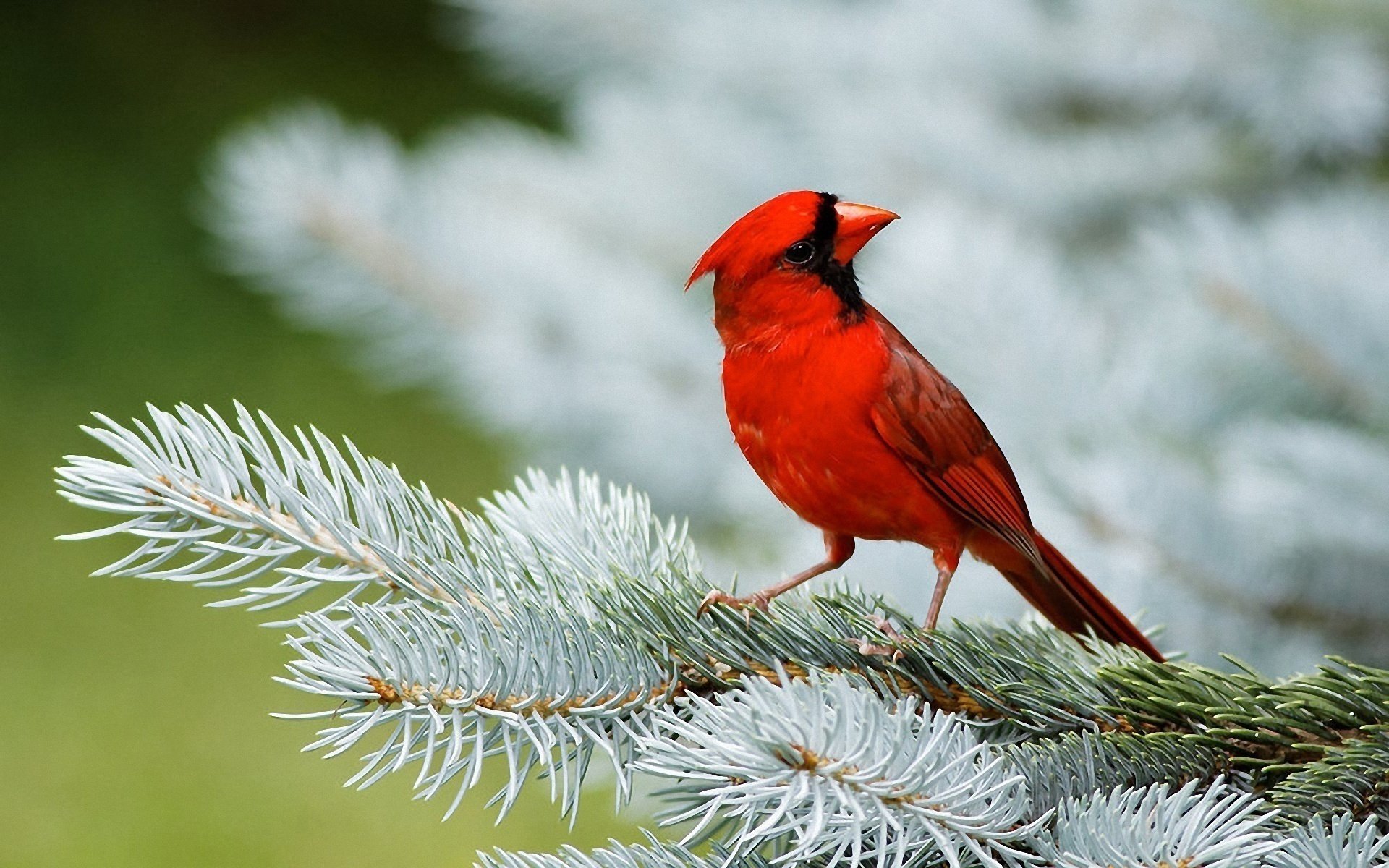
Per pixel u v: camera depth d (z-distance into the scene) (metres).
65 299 17.38
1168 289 6.12
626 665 3.53
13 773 10.42
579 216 8.94
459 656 3.16
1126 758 3.34
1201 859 2.80
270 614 12.04
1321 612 5.19
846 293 4.50
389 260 7.95
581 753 3.31
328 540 3.61
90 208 19.17
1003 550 4.80
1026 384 6.02
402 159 8.94
